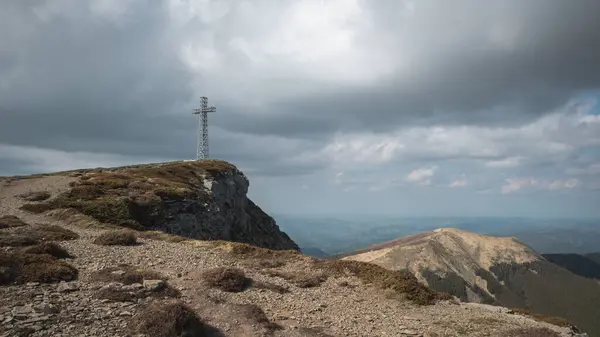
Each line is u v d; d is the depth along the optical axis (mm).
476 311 24203
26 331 13672
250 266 28859
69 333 14125
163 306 16734
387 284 26641
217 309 19438
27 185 61719
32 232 31875
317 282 26625
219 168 91625
